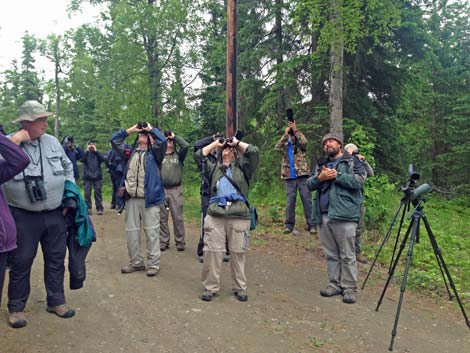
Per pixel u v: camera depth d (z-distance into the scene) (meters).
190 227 9.84
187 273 6.25
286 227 8.91
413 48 13.25
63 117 35.22
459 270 7.32
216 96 18.08
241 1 14.41
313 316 4.90
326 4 8.86
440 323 4.99
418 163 22.11
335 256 5.64
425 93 20.83
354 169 5.39
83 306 4.81
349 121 12.46
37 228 4.25
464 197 17.52
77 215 4.45
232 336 4.25
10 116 40.38
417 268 7.25
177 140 7.40
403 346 4.30
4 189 4.06
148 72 17.41
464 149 18.69
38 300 4.93
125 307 4.83
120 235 8.88
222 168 5.28
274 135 14.23
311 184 5.64
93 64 19.61
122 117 17.30
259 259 7.20
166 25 16.17
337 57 9.48
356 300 5.51
